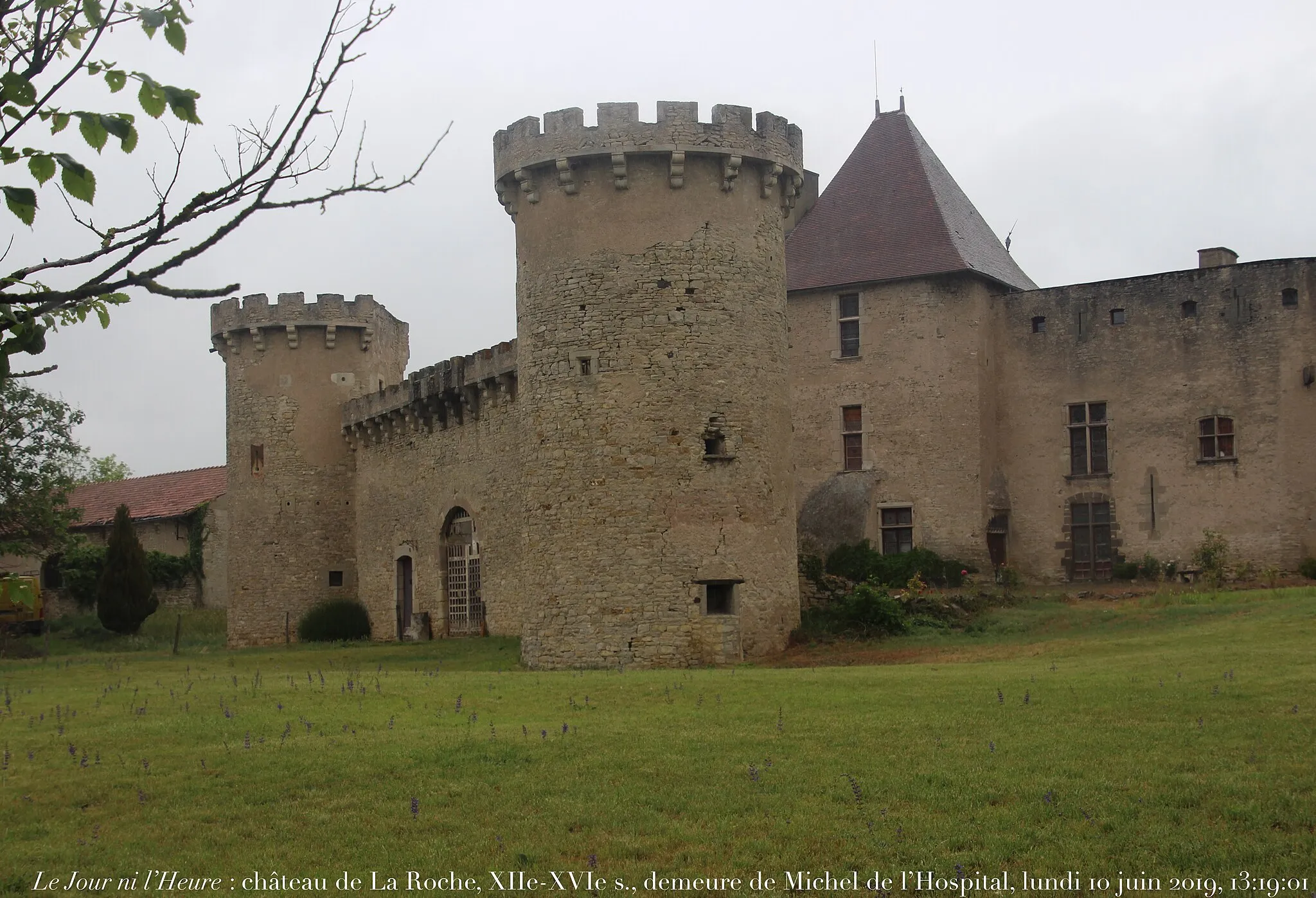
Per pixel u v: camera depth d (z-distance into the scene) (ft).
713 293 82.69
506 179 86.84
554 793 38.63
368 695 57.88
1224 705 45.50
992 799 36.29
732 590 81.10
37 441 123.44
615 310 82.23
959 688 53.21
